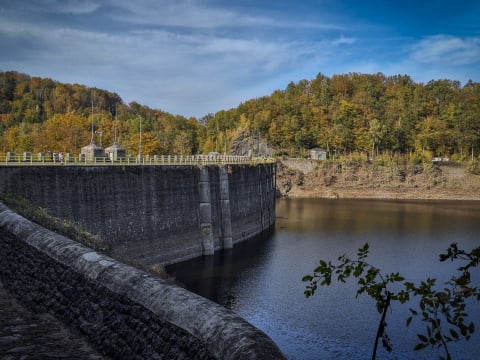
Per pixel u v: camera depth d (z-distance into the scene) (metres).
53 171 47.72
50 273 19.23
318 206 133.25
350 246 74.38
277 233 87.88
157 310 13.43
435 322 8.67
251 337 10.67
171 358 12.14
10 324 17.03
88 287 16.77
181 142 165.38
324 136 191.38
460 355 34.88
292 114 198.75
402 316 42.03
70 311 17.11
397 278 9.20
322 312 43.06
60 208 48.16
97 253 18.42
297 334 38.12
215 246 71.94
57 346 15.20
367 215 112.94
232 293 48.69
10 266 22.77
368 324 40.38
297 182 169.12
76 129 116.88
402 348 35.84
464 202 150.00
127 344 13.97
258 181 94.38
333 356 34.44
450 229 91.81
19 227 23.86
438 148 190.75
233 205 80.75
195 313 12.35
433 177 169.25
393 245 75.12
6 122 172.12
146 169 59.41
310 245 75.50
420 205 138.50
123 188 55.66
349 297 47.19
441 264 62.09
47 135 112.69
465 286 8.51
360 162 173.00
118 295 15.27
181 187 65.81
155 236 60.06
